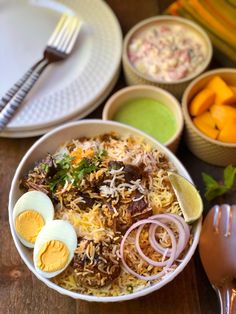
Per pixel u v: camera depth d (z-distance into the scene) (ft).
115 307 1.26
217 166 1.50
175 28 1.67
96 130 1.36
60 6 1.70
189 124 1.44
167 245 1.20
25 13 1.69
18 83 1.51
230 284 1.25
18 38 1.63
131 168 1.25
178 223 1.21
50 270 1.15
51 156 1.30
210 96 1.48
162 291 1.29
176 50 1.60
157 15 1.75
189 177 1.28
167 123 1.52
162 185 1.28
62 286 1.17
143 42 1.62
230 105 1.51
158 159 1.31
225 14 1.63
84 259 1.15
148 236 1.21
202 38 1.63
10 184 1.43
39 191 1.23
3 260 1.31
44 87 1.54
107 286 1.16
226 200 1.43
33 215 1.21
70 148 1.34
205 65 1.55
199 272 1.32
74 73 1.58
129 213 1.21
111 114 1.50
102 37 1.65
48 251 1.16
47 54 1.59
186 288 1.30
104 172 1.24
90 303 1.26
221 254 1.29
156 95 1.53
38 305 1.26
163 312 1.26
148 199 1.26
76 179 1.24
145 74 1.56
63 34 1.63
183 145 1.53
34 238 1.19
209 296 1.29
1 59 1.59
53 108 1.49
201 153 1.48
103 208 1.22
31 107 1.49
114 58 1.61
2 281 1.28
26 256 1.17
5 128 1.45
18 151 1.48
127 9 1.76
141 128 1.51
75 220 1.22
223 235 1.31
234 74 1.53
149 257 1.20
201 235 1.31
